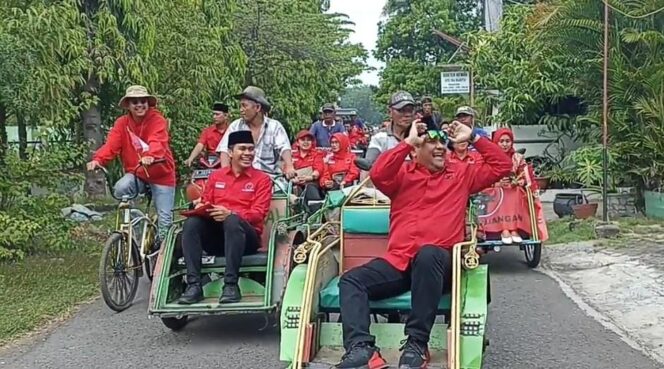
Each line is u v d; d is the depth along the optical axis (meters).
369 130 32.34
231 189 7.62
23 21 12.02
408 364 5.21
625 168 14.32
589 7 14.12
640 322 7.81
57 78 12.34
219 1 19.81
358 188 7.02
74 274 10.10
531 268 10.57
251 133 8.03
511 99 17.48
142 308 8.66
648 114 13.64
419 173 5.95
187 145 16.39
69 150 11.44
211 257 7.44
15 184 10.78
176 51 16.38
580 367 6.48
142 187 8.84
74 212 14.20
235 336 7.58
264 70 23.11
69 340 7.47
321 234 6.37
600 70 14.40
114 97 15.80
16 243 10.56
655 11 13.34
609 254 10.92
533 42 15.23
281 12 24.95
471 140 6.02
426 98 11.23
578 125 16.55
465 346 5.32
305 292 5.50
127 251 8.54
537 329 7.63
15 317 8.10
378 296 5.67
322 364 5.34
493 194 10.19
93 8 14.64
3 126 11.56
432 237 5.73
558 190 16.78
